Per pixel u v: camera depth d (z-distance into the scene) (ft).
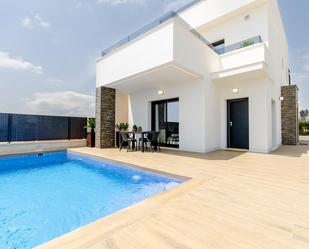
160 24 17.90
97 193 11.95
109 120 28.99
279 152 22.24
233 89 23.93
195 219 6.26
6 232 7.62
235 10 25.18
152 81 23.79
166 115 26.76
